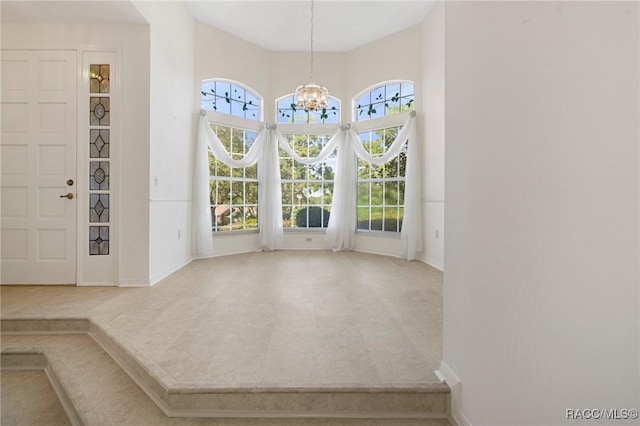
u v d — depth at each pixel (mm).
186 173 5211
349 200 6586
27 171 3732
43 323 2723
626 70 824
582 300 945
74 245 3764
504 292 1303
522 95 1196
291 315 2855
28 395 2193
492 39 1397
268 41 6301
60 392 2131
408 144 5559
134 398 1897
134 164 3770
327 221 6922
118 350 2268
